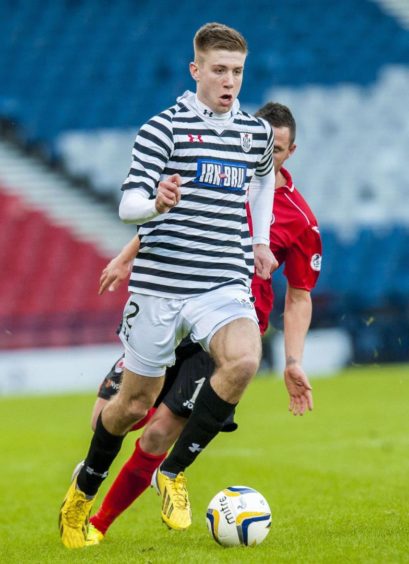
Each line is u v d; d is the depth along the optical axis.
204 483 30.42
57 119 79.50
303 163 79.38
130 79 81.94
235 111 18.92
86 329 67.69
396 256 75.50
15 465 35.91
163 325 18.62
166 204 16.78
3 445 41.12
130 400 19.16
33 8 84.69
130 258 20.77
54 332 67.38
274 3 85.94
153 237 18.55
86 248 74.00
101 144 78.69
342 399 53.44
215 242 18.59
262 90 82.00
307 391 21.00
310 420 45.97
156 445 20.80
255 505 18.41
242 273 18.95
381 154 80.06
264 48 83.75
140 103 80.88
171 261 18.52
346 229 76.56
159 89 81.62
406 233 76.62
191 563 16.58
